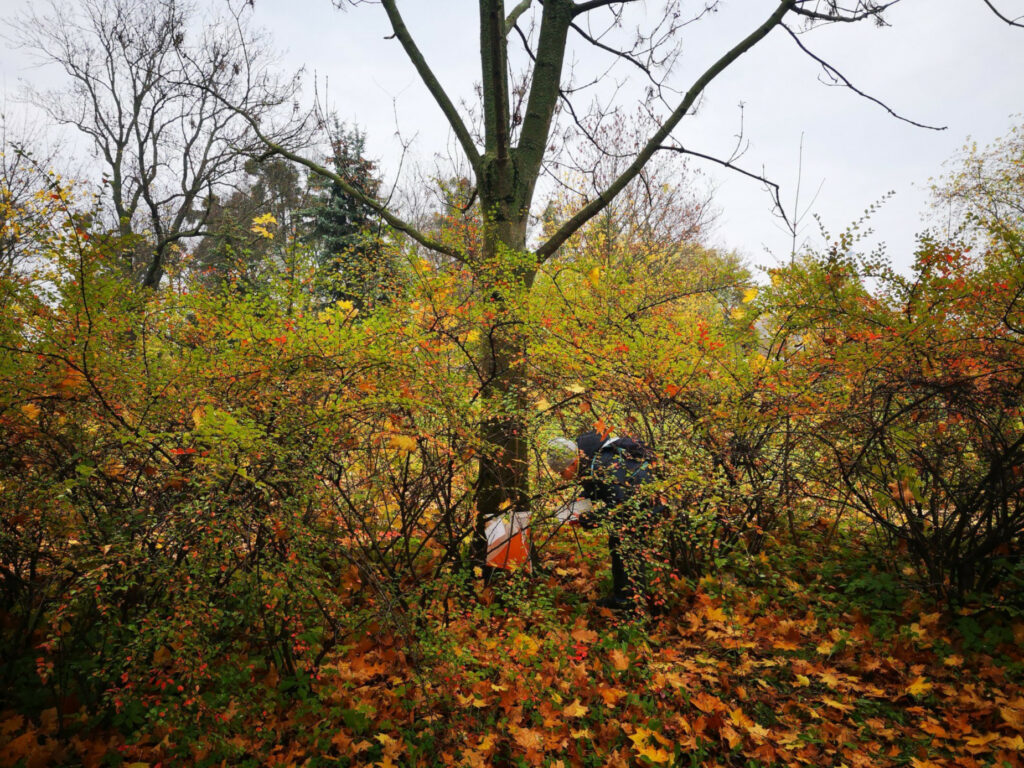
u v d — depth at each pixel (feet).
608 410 11.79
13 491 8.27
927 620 11.32
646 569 11.41
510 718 9.05
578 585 13.35
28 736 7.61
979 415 11.02
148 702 8.44
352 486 10.00
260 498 8.14
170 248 30.04
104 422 8.78
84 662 8.30
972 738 8.76
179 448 7.94
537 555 12.93
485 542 12.32
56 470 8.50
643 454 11.59
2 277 8.14
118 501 8.73
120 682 8.54
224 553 7.63
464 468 11.61
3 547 8.48
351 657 10.21
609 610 12.10
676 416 12.05
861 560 14.06
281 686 9.20
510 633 10.74
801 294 12.21
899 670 10.24
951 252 11.47
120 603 8.63
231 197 55.16
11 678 8.63
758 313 12.84
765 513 13.56
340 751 8.28
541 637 11.05
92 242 8.07
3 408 8.39
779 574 13.61
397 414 9.59
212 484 7.60
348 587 10.95
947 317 11.31
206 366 9.11
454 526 12.10
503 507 11.66
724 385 12.10
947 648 10.77
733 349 12.89
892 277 11.89
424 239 14.84
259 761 8.00
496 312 11.72
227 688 8.62
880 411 11.66
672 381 11.62
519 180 14.80
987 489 11.03
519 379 12.21
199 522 7.39
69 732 8.09
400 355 9.84
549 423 11.98
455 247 14.03
